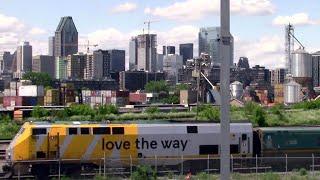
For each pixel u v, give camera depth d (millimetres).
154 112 121312
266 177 42250
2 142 66812
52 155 45312
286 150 51062
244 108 120188
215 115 98625
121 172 44500
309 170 48531
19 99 169625
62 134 45531
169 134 47594
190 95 199625
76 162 45062
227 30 12875
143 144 47031
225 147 12797
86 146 45938
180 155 47594
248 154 49156
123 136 46656
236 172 46188
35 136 45031
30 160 44406
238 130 49031
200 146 48125
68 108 119125
